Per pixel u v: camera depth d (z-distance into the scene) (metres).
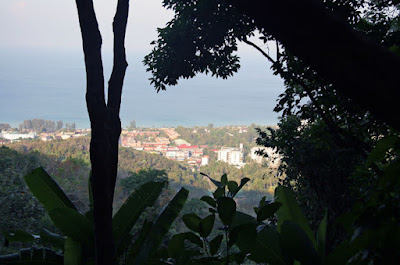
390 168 0.89
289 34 0.70
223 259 1.83
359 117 6.55
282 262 1.80
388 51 0.66
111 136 2.00
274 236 1.85
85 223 2.19
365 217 0.87
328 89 6.18
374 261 0.85
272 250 1.82
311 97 6.31
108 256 1.94
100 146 1.86
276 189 2.07
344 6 5.88
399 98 0.64
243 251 1.83
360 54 0.66
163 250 2.15
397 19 6.47
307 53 0.70
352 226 0.91
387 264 0.81
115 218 2.31
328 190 7.55
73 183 18.64
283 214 2.01
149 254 2.14
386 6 6.51
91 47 1.84
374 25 6.24
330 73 0.69
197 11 6.36
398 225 0.81
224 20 6.39
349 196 7.30
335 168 7.41
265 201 2.05
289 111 6.65
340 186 7.44
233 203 1.74
